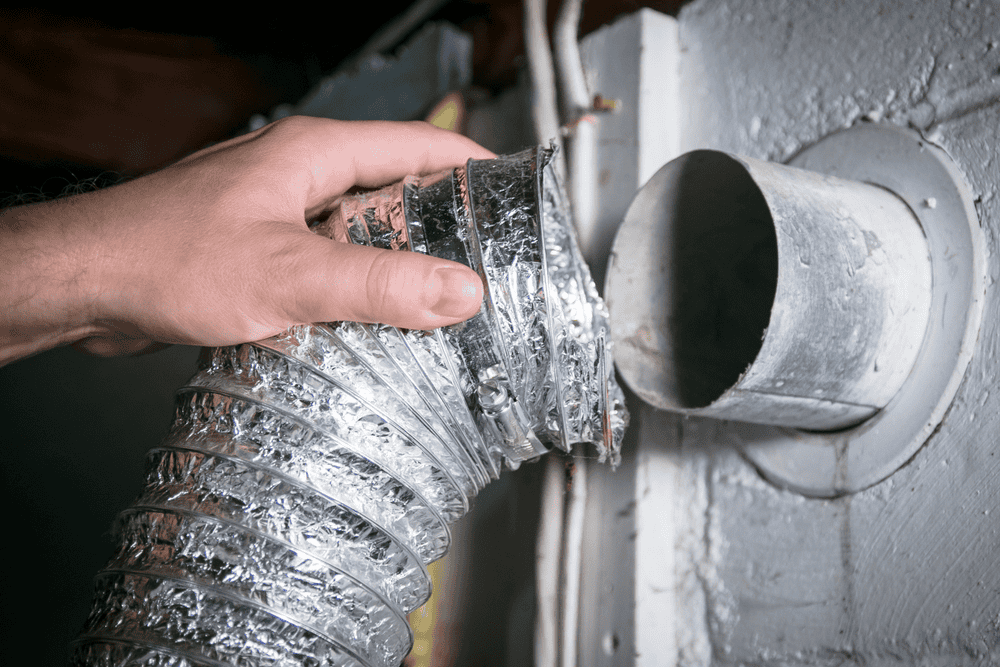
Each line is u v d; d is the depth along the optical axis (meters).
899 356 0.68
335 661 0.56
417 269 0.51
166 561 0.55
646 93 0.96
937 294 0.69
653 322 0.77
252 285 0.56
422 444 0.59
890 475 0.71
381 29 1.74
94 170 2.27
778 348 0.58
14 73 1.97
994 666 0.61
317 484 0.56
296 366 0.58
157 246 0.59
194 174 0.64
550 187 0.66
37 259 0.60
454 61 1.37
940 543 0.66
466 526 1.20
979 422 0.65
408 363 0.58
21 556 2.48
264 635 0.54
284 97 2.17
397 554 0.59
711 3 0.96
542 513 1.00
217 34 1.99
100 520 2.47
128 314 0.61
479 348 0.57
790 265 0.58
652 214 0.75
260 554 0.55
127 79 2.06
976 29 0.69
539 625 0.98
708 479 0.89
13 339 0.66
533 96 1.02
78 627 2.40
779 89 0.86
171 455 0.59
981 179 0.67
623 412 0.66
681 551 0.91
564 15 1.00
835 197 0.66
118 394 2.55
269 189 0.63
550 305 0.56
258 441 0.57
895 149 0.73
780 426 0.80
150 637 0.54
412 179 0.64
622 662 0.89
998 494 0.62
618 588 0.91
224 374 0.60
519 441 0.61
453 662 1.17
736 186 0.76
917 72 0.73
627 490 0.93
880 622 0.70
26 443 2.59
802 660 0.76
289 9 1.83
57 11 1.93
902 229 0.70
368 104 1.60
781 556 0.80
